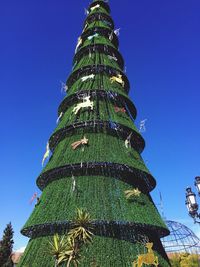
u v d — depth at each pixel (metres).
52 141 41.62
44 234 30.75
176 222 43.59
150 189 39.53
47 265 27.17
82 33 54.62
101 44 50.53
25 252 30.80
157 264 27.66
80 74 47.72
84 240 21.20
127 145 38.31
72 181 33.56
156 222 32.19
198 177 20.36
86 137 37.72
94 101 42.31
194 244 40.62
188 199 20.31
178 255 38.69
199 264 36.66
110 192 32.44
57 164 35.12
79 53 51.41
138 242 30.14
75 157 34.97
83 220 22.05
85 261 26.64
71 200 31.48
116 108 42.09
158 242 33.44
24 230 32.44
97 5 59.97
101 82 44.72
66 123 40.12
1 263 52.91
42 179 37.41
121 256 28.06
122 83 46.41
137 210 31.80
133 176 36.16
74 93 43.09
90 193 32.03
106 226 29.94
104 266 26.69
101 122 38.75
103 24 55.69
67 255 21.12
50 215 30.58
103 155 34.88
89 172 34.34
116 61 51.38
